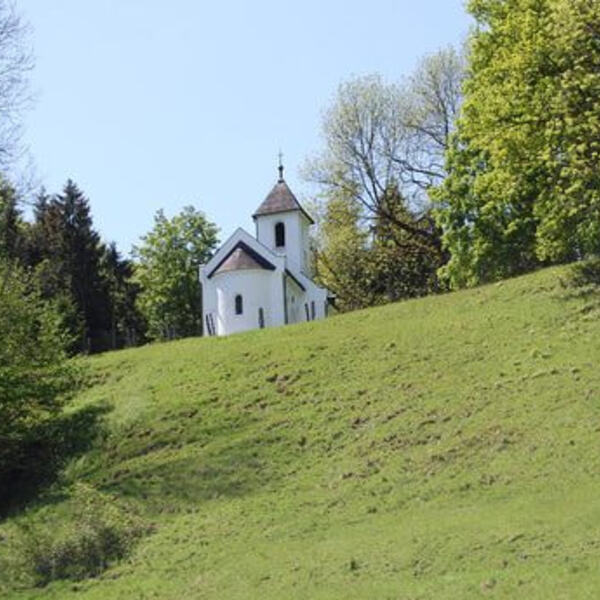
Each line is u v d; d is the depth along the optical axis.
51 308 41.28
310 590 19.09
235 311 68.81
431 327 41.59
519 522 20.12
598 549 17.55
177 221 100.62
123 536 25.78
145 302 98.94
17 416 35.97
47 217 88.75
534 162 37.09
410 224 76.19
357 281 81.38
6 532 28.73
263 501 27.16
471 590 16.97
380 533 21.91
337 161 74.75
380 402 33.91
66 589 23.14
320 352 41.53
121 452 34.81
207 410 37.22
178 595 20.92
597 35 33.31
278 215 79.31
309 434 32.44
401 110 74.25
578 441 25.12
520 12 38.47
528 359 34.00
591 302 38.19
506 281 45.78
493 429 28.06
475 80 42.34
